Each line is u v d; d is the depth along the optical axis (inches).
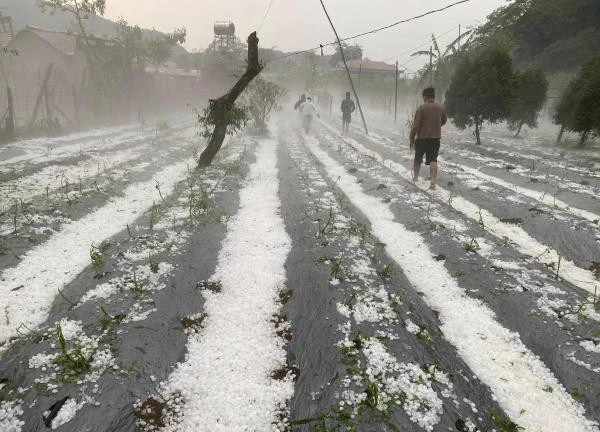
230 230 213.8
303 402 96.1
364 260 169.2
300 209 238.8
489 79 510.0
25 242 182.4
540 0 1518.2
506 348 119.3
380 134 695.7
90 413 89.3
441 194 292.2
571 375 105.5
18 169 309.3
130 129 690.2
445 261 176.2
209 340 120.2
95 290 140.9
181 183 297.0
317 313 131.1
